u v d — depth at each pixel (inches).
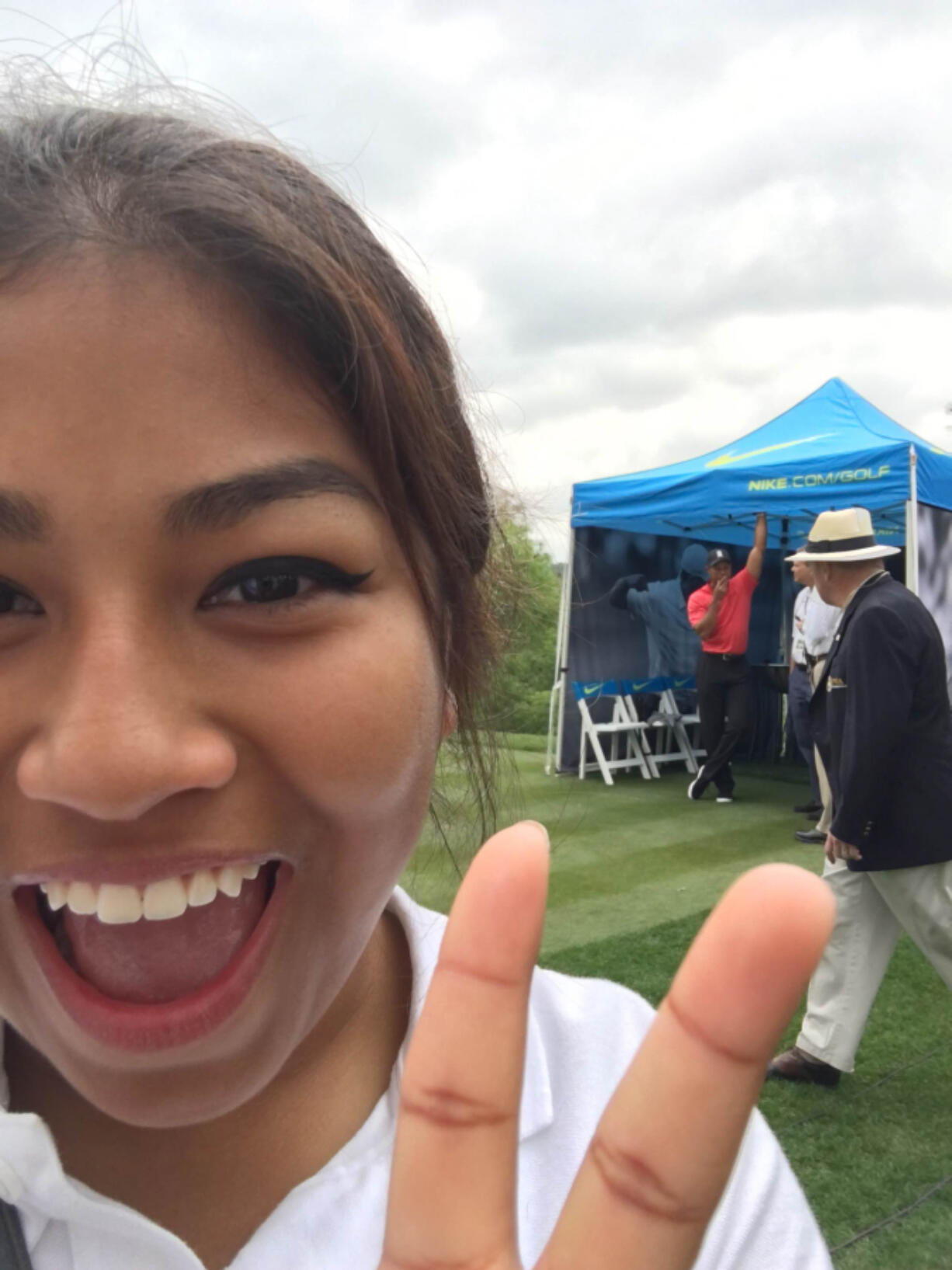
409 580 27.7
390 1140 31.9
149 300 22.5
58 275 22.1
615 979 141.6
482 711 46.0
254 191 26.1
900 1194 94.5
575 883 196.2
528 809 273.0
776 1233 35.7
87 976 25.2
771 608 409.4
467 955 20.4
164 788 21.7
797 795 305.3
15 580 22.3
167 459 22.2
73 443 21.7
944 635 254.1
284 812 24.4
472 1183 19.7
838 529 135.6
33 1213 27.8
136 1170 30.0
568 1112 36.0
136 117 28.2
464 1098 20.0
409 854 28.5
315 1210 29.5
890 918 115.1
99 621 22.0
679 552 369.4
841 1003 114.4
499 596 51.3
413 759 27.2
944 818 106.9
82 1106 30.3
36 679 22.4
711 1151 18.2
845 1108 111.0
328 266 26.0
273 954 25.2
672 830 246.5
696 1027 18.5
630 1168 18.6
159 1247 27.4
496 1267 19.4
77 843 22.5
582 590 333.7
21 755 22.6
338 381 25.5
